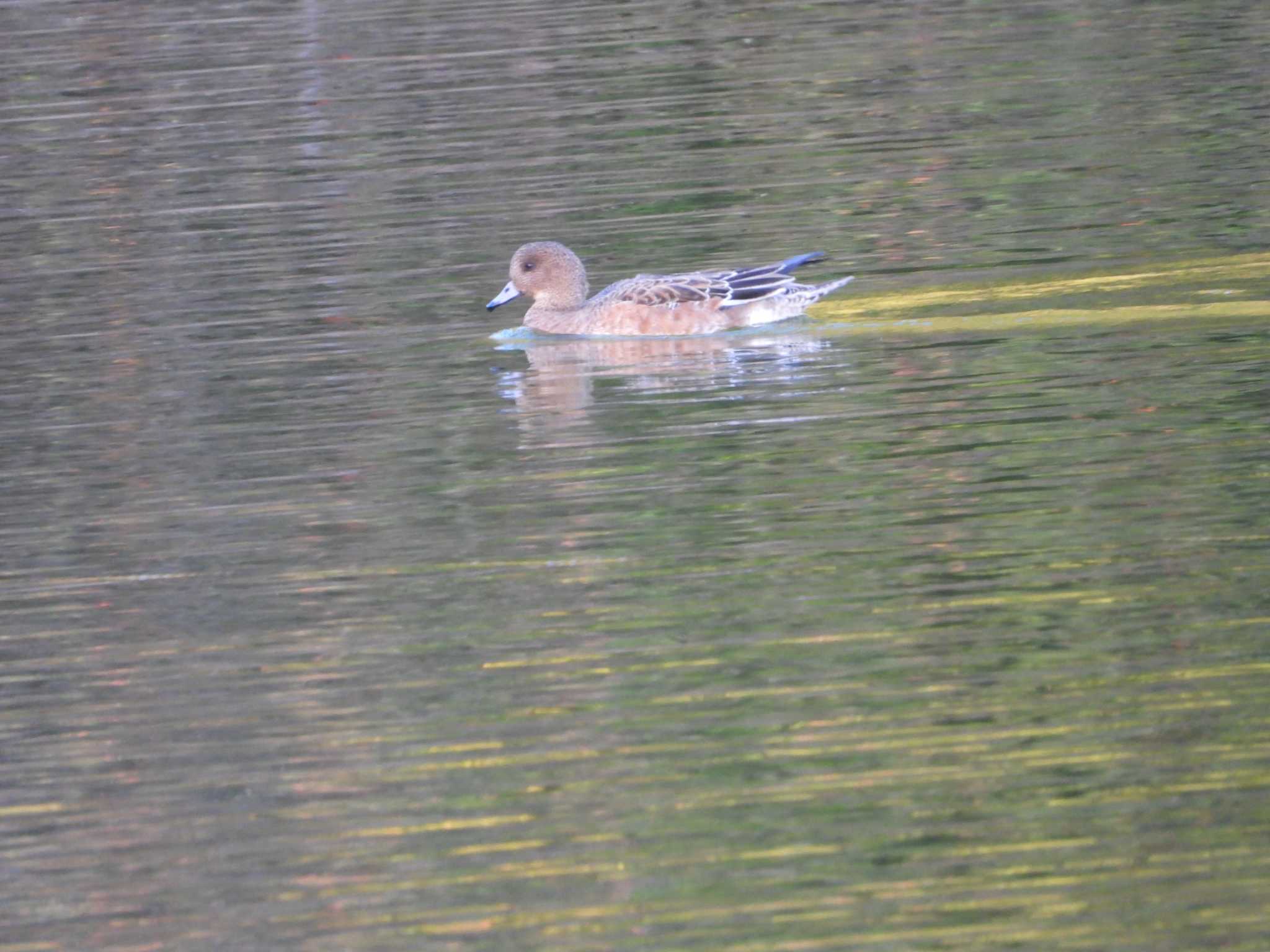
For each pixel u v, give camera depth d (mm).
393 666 12539
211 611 13477
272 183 24984
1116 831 10250
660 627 12797
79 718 12211
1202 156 23188
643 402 16922
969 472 14820
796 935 9625
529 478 15344
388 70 30219
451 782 11180
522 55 30688
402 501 15094
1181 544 13375
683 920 9789
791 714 11641
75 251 22719
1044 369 16844
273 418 17094
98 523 15047
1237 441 14945
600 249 21531
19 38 33281
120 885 10469
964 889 9891
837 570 13422
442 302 20188
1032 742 11156
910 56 29328
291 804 11117
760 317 18828
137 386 18109
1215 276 18828
